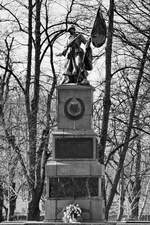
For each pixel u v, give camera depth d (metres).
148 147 47.00
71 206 23.17
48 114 35.53
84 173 23.73
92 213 23.47
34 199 33.41
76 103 24.42
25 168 33.62
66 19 36.72
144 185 54.28
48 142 34.94
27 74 34.66
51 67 36.72
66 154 23.97
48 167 23.80
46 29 36.25
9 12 37.12
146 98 39.16
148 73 37.31
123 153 34.78
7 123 36.84
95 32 25.00
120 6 36.75
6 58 37.72
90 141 24.00
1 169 36.75
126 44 37.12
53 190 23.70
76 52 25.11
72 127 24.39
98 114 40.31
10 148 36.44
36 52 34.81
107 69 33.34
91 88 24.58
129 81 39.16
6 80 38.91
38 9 35.03
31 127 33.75
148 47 34.44
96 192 23.69
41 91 39.78
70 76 25.09
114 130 42.31
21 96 40.19
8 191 37.97
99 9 25.03
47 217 23.52
